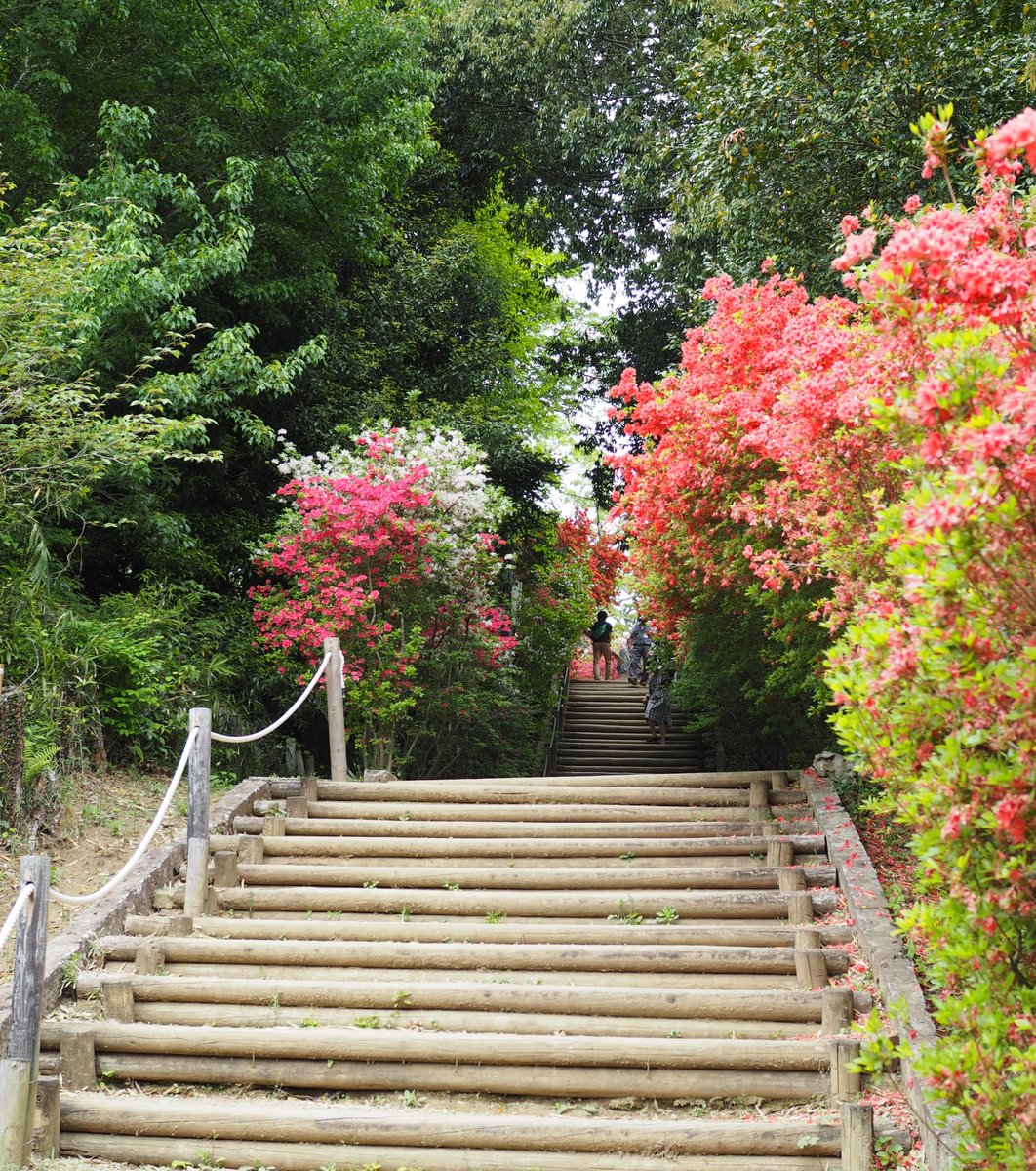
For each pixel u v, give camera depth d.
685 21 15.79
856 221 4.54
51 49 11.45
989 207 3.98
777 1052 4.78
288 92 13.18
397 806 7.98
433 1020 5.27
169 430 9.05
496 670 12.85
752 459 7.64
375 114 13.82
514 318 20.34
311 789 8.31
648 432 8.80
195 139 12.44
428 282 16.39
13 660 8.25
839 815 7.29
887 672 2.85
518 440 15.97
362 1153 4.45
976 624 2.64
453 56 17.42
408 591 11.28
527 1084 4.87
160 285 10.42
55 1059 4.98
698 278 14.59
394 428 13.09
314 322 14.30
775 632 8.01
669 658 13.20
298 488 11.45
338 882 6.94
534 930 6.13
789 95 9.30
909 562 2.75
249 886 6.97
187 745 6.62
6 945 5.79
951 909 2.80
